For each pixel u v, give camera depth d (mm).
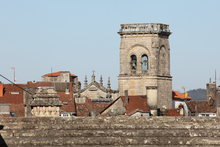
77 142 142875
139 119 149875
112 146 142250
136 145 142375
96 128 148250
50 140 143125
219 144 141875
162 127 147750
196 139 142375
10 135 145750
